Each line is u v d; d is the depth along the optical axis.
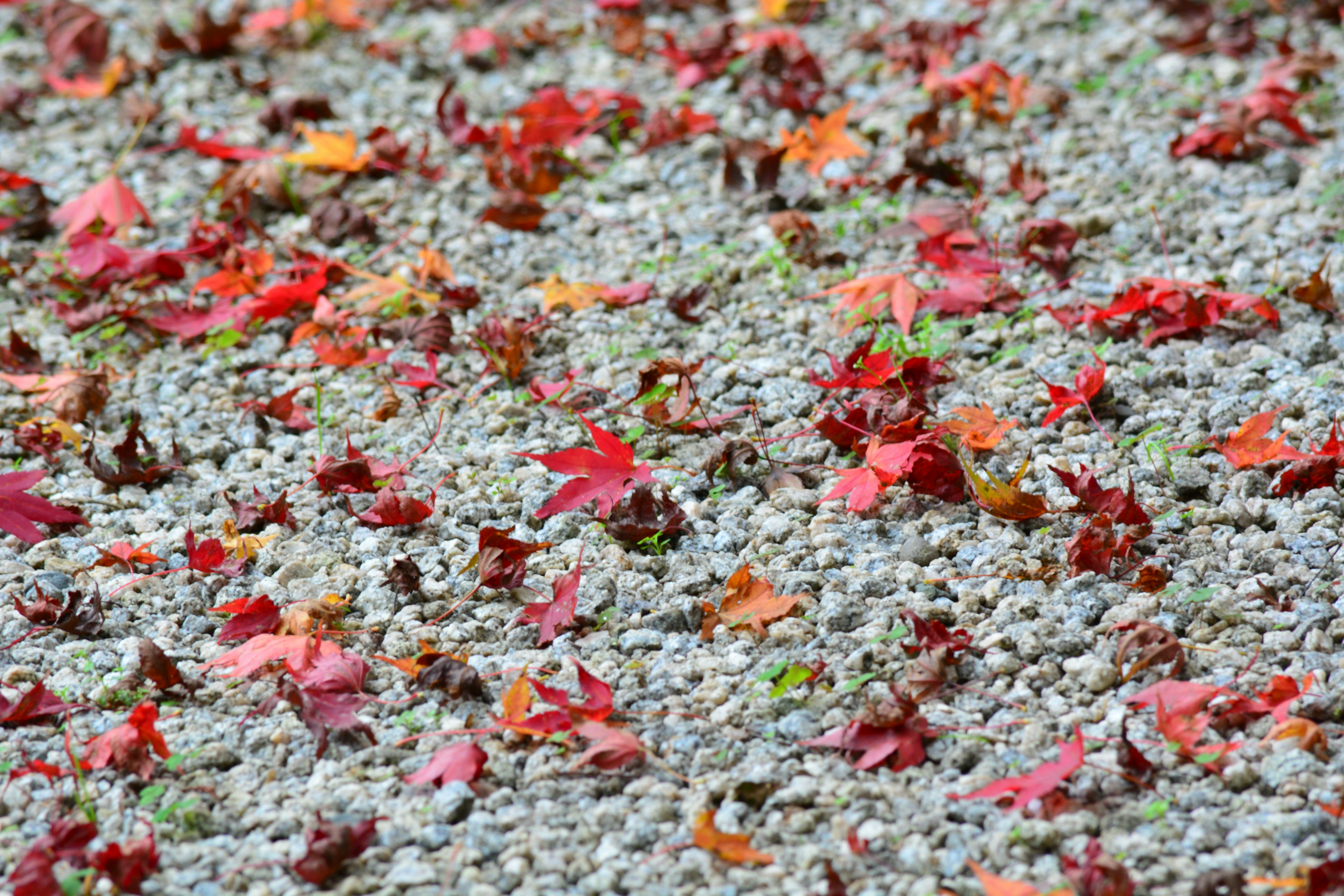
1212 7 5.00
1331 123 4.17
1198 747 2.04
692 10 5.43
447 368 3.32
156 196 4.20
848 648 2.31
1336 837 1.86
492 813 2.00
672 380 3.19
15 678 2.31
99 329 3.54
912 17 5.22
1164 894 1.78
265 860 1.93
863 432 2.85
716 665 2.30
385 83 4.94
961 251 3.64
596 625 2.43
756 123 4.50
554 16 5.49
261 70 5.09
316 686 2.22
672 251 3.78
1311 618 2.30
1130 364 3.13
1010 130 4.34
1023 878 1.83
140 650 2.24
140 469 2.93
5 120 4.71
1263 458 2.67
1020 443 2.87
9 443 3.06
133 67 4.96
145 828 1.98
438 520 2.75
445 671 2.24
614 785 2.05
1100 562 2.45
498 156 4.12
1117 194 3.88
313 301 3.49
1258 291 3.35
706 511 2.73
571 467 2.55
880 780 2.04
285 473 2.95
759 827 1.96
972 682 2.24
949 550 2.57
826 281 3.55
